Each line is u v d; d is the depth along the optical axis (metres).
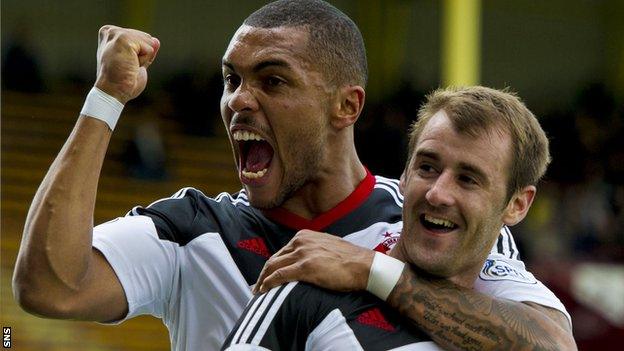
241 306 4.77
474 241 4.44
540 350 4.38
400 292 4.32
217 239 4.86
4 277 16.91
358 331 4.25
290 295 4.25
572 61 27.67
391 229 5.05
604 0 27.80
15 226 19.16
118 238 4.66
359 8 25.92
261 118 4.79
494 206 4.44
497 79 27.36
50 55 23.59
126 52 4.39
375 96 25.08
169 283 4.82
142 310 4.80
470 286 4.61
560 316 4.73
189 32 24.80
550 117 22.47
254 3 25.33
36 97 21.88
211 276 4.80
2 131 21.19
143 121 21.62
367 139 18.78
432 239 4.40
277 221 4.98
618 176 21.84
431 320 4.32
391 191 5.22
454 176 4.37
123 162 20.81
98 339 16.31
